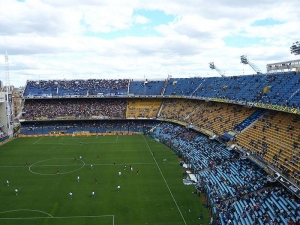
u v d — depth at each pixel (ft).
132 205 177.78
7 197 189.37
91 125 433.48
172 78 491.72
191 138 324.60
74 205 177.47
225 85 362.33
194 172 232.94
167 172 240.12
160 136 371.76
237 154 239.71
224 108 333.83
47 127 423.64
